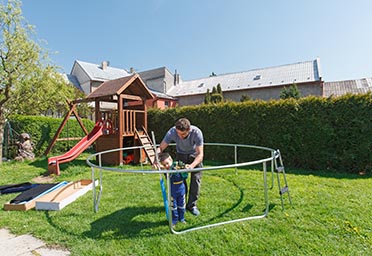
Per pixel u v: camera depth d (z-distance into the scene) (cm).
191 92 2638
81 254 216
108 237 248
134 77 798
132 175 562
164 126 969
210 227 267
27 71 758
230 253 216
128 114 820
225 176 525
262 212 312
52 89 841
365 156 576
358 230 254
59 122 1022
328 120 621
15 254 219
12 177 557
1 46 713
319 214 298
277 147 695
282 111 688
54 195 379
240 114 767
